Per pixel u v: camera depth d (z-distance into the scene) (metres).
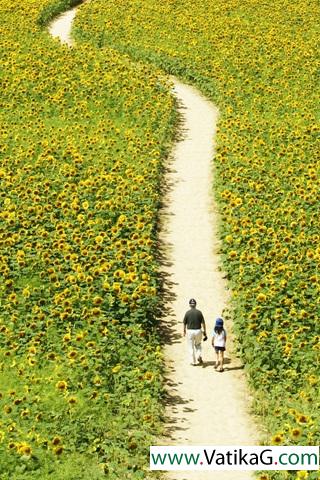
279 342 40.47
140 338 42.09
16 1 117.00
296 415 33.81
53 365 39.47
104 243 51.19
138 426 35.41
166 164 68.50
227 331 44.50
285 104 78.62
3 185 59.94
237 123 73.44
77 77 85.75
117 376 38.41
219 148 67.62
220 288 49.16
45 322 42.50
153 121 75.25
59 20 117.50
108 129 72.88
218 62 90.81
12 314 43.69
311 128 72.00
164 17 108.69
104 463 32.16
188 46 97.44
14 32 100.62
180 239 55.41
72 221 54.28
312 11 109.81
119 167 64.19
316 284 45.84
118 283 44.72
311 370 39.03
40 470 31.61
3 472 31.39
